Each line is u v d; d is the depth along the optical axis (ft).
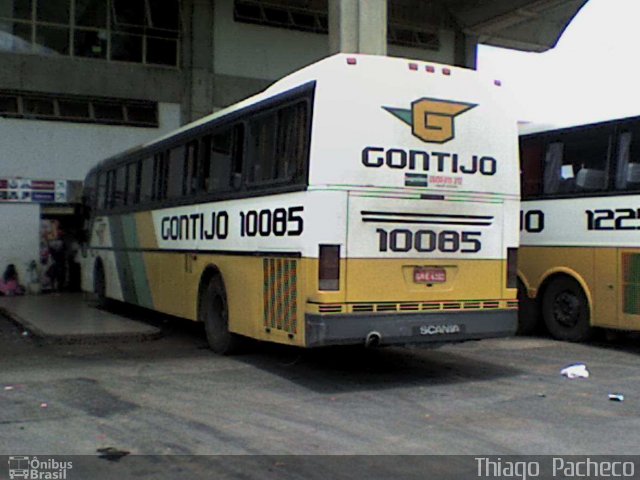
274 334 27.71
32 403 23.79
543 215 39.09
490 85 28.17
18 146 67.67
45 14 69.87
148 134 72.43
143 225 43.45
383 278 25.77
